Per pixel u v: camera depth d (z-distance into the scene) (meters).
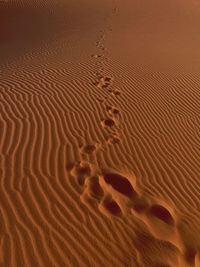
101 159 3.95
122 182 3.56
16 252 2.45
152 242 2.75
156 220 3.06
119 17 16.84
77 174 3.55
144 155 4.27
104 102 5.79
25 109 5.02
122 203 3.20
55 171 3.53
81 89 6.30
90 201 3.13
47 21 16.55
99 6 19.52
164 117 5.59
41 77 6.92
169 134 5.02
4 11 18.78
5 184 3.20
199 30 14.48
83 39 12.10
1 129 4.28
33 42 12.61
